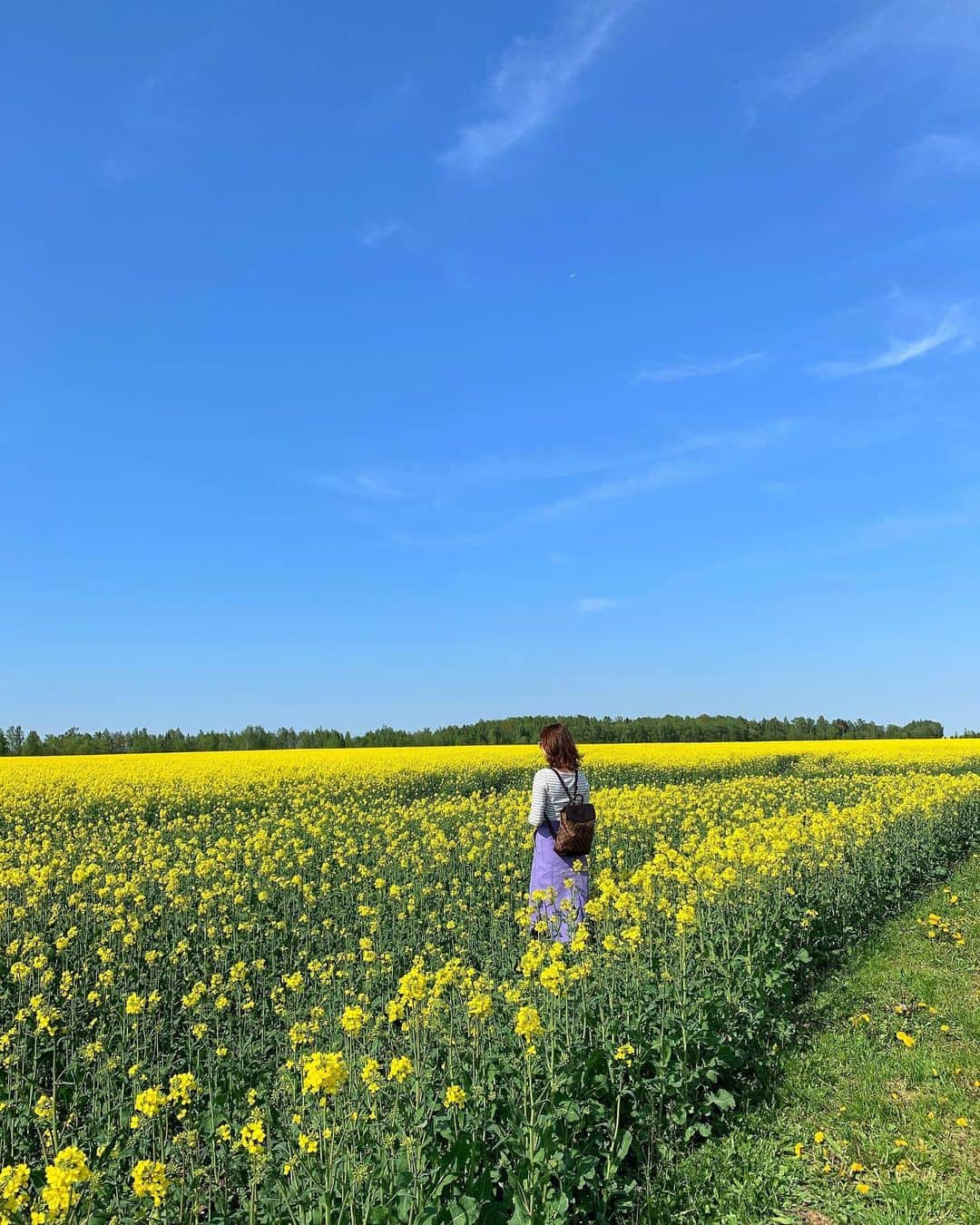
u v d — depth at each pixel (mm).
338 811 18812
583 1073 5332
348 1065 5047
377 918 9578
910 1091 6145
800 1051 6832
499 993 6547
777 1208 4824
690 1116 5688
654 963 7180
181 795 22172
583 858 8680
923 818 14797
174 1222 4211
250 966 8656
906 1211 4703
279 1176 4371
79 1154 3287
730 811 17688
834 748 39656
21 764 34375
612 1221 4664
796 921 9055
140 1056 6816
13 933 9867
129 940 8578
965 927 10211
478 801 20219
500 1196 4598
